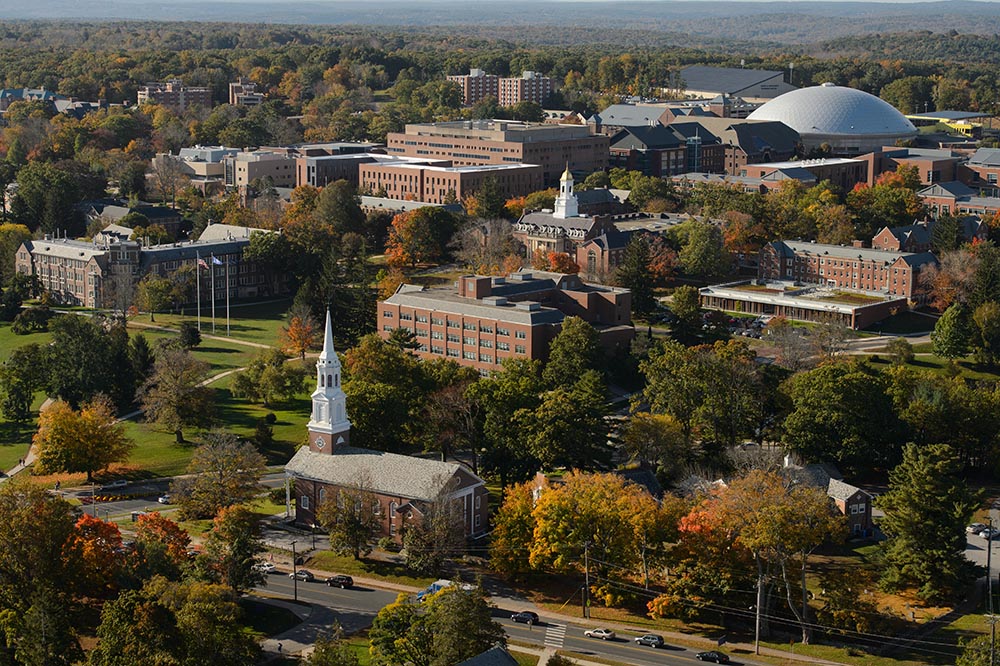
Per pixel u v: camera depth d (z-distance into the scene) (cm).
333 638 19362
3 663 19875
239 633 19788
